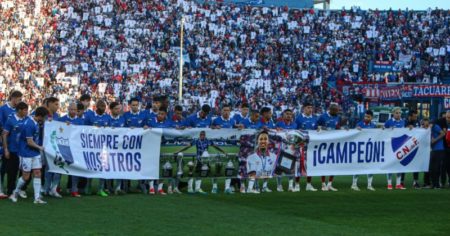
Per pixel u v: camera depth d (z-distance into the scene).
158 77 51.03
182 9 61.28
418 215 13.86
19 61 50.81
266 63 56.97
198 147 16.80
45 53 52.00
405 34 60.72
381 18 62.59
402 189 18.67
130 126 17.27
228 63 55.03
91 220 12.37
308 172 17.83
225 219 12.80
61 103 44.91
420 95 41.97
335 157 18.14
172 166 16.61
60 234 10.96
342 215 13.67
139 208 13.95
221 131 16.95
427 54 57.16
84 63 50.56
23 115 14.89
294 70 56.03
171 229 11.62
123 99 46.69
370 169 18.52
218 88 51.09
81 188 16.56
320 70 55.78
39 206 14.01
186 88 50.19
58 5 57.72
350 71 55.50
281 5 71.81
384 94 43.22
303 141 17.73
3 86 47.00
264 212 13.81
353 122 40.53
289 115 18.17
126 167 16.28
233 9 63.88
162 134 16.55
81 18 57.41
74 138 15.71
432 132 19.19
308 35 61.16
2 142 15.15
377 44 59.38
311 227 12.13
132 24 57.31
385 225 12.57
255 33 59.94
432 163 19.19
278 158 17.47
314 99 50.81
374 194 17.30
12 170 15.08
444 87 41.62
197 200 15.45
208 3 65.56
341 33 61.38
